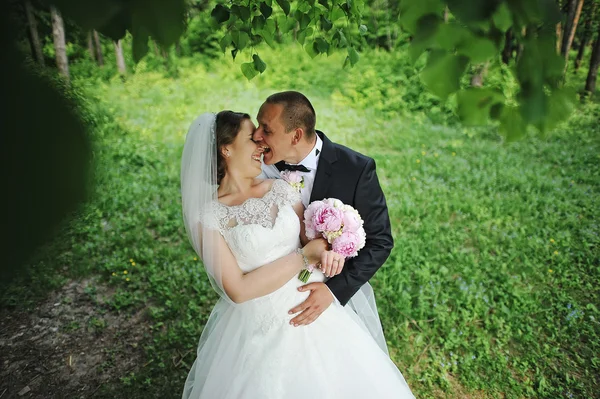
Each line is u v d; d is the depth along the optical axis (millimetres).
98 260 4691
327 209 2229
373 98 10398
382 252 2502
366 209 2500
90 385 3371
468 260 4645
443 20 1000
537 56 997
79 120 645
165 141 8125
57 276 4426
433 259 4711
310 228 2297
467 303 4020
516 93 1055
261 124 2287
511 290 4215
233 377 2242
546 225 5367
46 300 4184
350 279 2420
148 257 4719
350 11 2916
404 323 3844
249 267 2225
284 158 2441
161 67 13031
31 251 583
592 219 5516
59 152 603
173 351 3631
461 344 3660
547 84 1026
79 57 12508
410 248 4852
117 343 3738
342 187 2479
